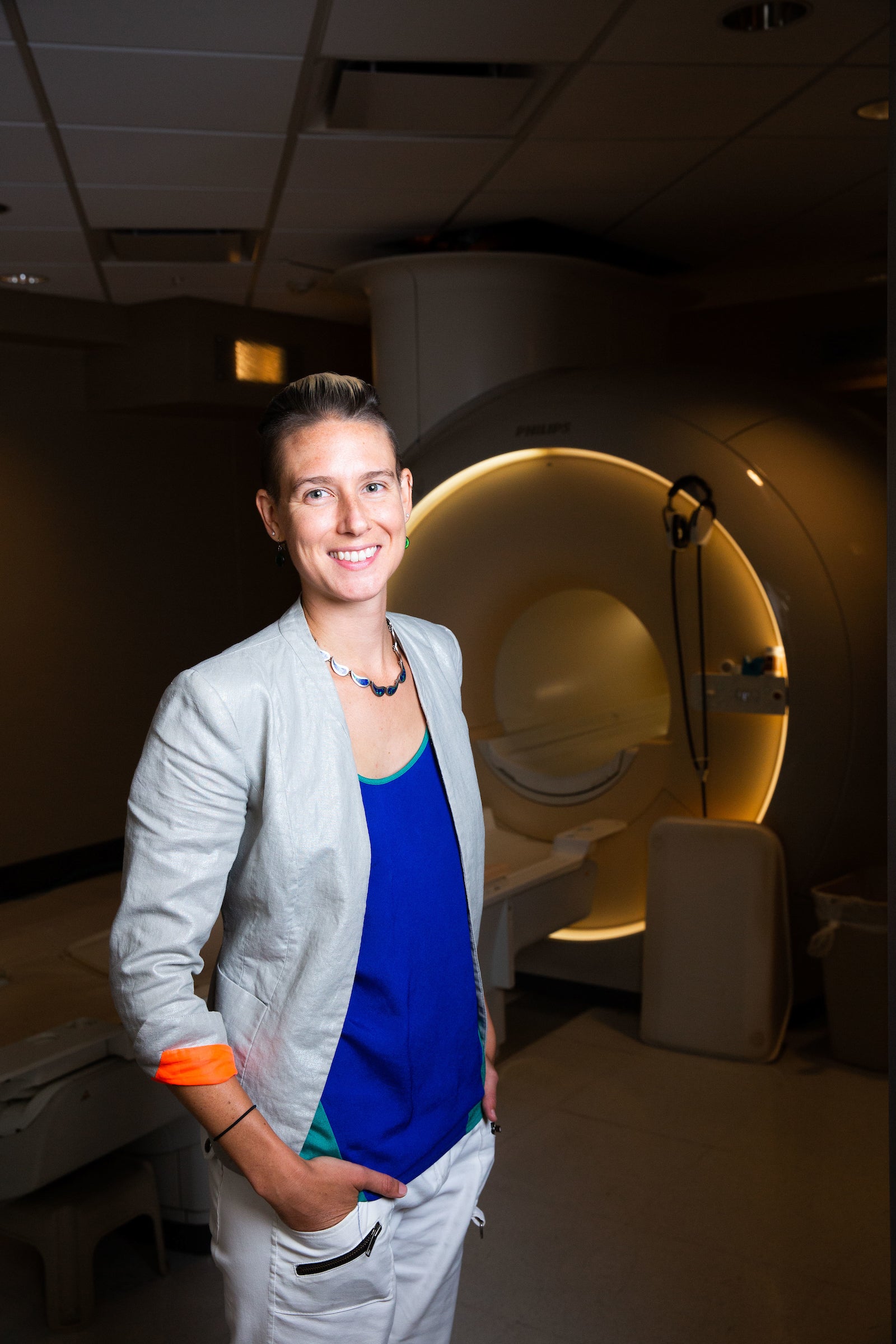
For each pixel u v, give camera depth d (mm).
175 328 5008
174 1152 2373
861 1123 2885
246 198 3520
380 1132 1229
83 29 2320
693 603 3533
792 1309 2143
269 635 1232
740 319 5852
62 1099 1998
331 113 2818
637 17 2377
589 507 3764
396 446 1263
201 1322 2146
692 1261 2314
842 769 3350
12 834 5309
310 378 1226
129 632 5770
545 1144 2836
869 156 3322
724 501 3412
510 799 4004
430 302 4180
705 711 3521
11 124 2828
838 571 3357
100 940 2896
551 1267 2312
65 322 4926
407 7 2281
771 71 2686
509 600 4039
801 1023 3553
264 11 2277
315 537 1199
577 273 4215
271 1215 1197
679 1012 3381
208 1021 1125
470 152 3164
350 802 1182
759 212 3912
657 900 3451
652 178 3480
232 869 1204
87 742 5617
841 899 3193
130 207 3584
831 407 3775
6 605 5270
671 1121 2936
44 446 5375
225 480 6188
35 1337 2119
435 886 1292
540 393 3889
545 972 3896
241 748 1139
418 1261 1319
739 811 3510
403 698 1331
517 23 2391
